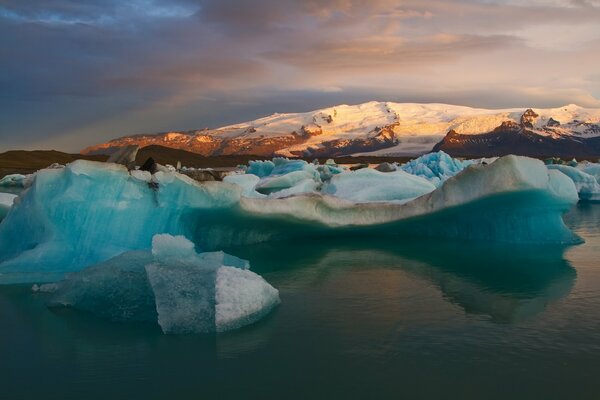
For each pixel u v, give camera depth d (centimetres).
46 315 709
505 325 659
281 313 711
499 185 1108
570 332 631
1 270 890
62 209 938
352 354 571
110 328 657
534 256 1097
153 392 492
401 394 483
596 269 973
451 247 1215
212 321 645
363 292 823
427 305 750
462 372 525
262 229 1278
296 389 494
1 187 3238
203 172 1599
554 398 472
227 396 483
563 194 1198
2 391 497
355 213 1285
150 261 745
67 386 505
